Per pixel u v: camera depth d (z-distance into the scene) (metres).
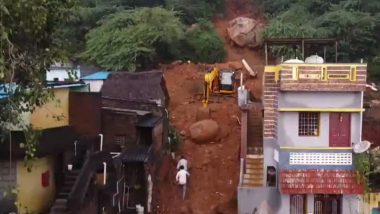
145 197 26.61
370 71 40.19
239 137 34.66
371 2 45.41
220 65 43.97
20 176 19.16
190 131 35.12
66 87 24.11
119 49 43.19
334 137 24.36
